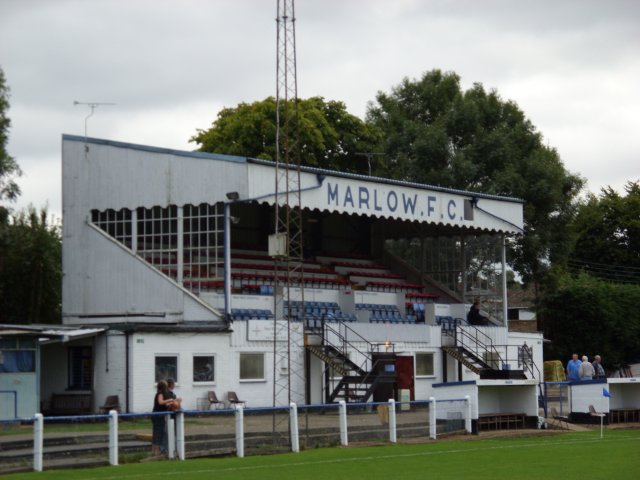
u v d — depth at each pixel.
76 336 40.34
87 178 48.88
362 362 49.72
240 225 57.28
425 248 62.62
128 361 41.84
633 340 81.00
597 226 100.50
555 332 81.81
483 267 60.09
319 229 60.94
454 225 54.91
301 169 46.66
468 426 37.09
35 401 37.97
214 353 44.38
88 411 42.53
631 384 46.19
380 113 83.38
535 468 26.80
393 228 63.31
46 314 57.91
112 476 24.19
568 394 43.91
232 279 49.59
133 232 47.72
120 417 28.36
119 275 47.66
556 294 80.50
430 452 30.73
